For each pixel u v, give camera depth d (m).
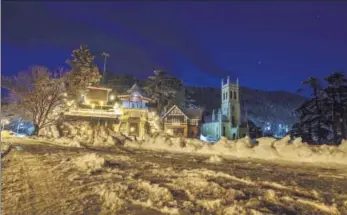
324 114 43.47
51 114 39.94
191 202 4.85
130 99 52.47
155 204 4.73
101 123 41.03
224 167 10.12
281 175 8.55
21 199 5.24
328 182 7.50
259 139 16.31
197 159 13.32
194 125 61.41
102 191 5.64
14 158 10.91
